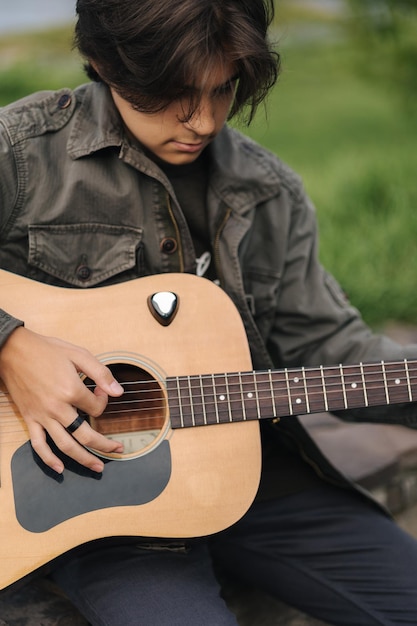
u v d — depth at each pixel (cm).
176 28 142
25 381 148
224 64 148
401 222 382
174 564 159
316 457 183
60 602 181
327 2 770
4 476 149
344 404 163
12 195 165
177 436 156
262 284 184
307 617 209
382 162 459
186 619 148
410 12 471
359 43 498
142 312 161
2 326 150
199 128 154
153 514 151
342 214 401
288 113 650
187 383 157
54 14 690
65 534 148
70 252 169
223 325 162
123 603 151
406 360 164
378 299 326
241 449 157
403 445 242
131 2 145
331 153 536
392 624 172
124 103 160
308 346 188
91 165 168
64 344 152
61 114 170
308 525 181
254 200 179
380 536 178
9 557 146
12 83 557
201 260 179
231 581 203
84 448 152
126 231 171
